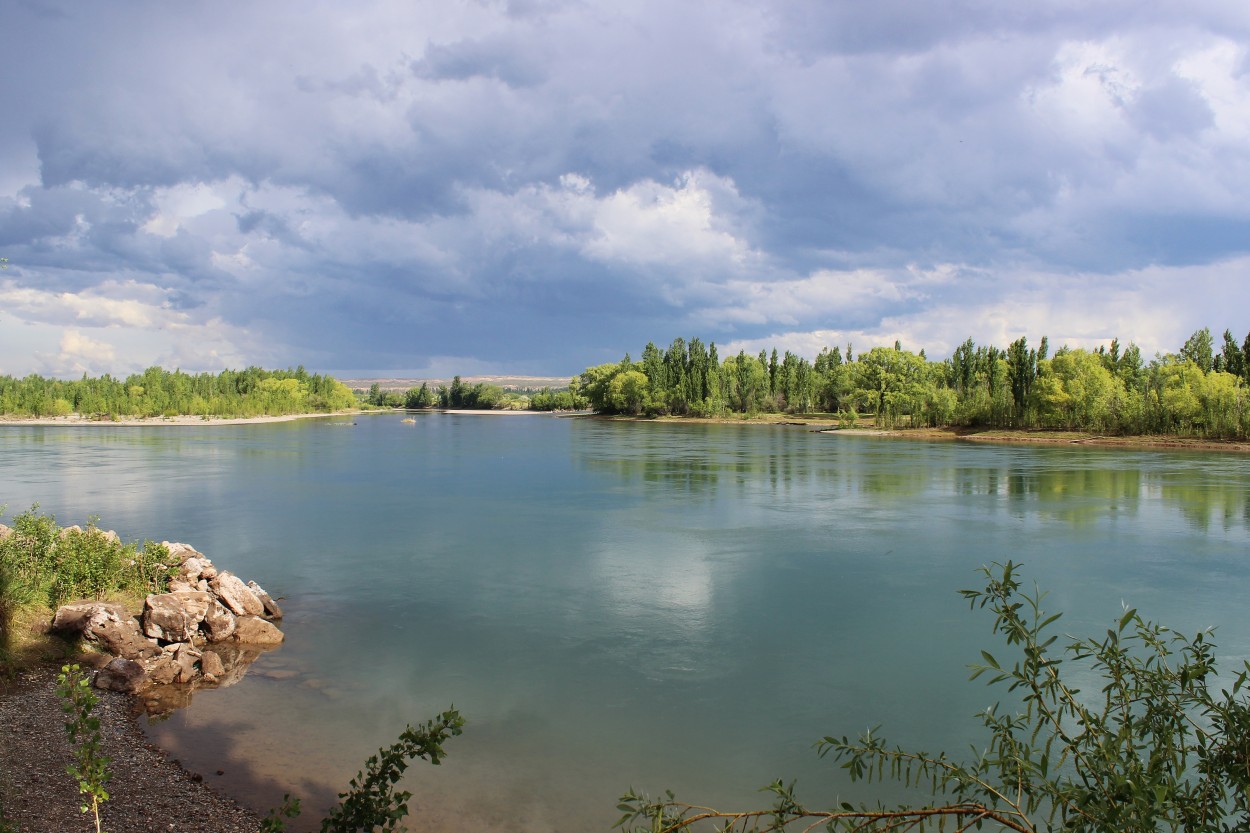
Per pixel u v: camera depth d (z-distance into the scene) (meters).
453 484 52.12
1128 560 29.28
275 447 87.00
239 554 29.80
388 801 7.06
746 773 13.31
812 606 23.02
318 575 26.58
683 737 14.63
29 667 16.41
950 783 12.74
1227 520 38.03
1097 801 4.83
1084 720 5.34
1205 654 5.38
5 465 63.31
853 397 133.75
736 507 41.91
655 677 17.59
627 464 67.19
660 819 5.49
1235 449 81.75
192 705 15.55
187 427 137.12
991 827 11.07
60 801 11.27
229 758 13.21
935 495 46.84
